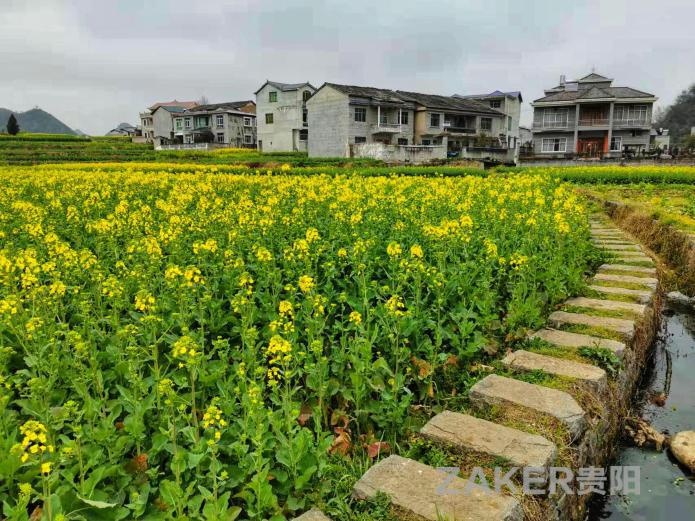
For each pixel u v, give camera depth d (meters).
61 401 4.41
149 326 5.08
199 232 8.80
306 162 37.12
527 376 5.10
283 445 3.78
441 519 3.26
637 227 13.45
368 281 6.70
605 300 7.30
